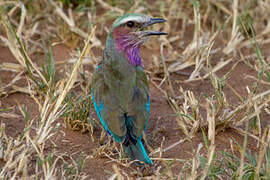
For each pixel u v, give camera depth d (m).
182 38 15.67
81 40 14.95
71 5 15.74
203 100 12.29
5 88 12.46
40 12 15.98
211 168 8.71
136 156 9.17
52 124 10.99
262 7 16.11
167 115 11.40
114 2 16.73
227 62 13.43
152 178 8.84
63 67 13.38
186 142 10.48
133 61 10.40
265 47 14.96
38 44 14.61
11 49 13.21
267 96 11.58
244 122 11.13
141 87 10.11
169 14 15.98
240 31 15.42
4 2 15.03
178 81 13.23
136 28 10.34
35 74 12.90
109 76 10.15
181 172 8.72
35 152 9.68
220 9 16.70
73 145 10.32
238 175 8.54
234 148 10.23
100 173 9.29
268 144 8.91
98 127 11.20
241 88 12.83
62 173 8.70
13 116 11.18
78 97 11.62
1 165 9.19
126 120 9.56
